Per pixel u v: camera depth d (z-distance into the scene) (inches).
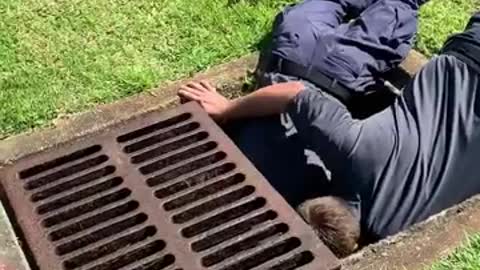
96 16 160.1
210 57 151.3
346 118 121.1
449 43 132.3
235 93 147.3
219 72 148.3
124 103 143.3
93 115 141.4
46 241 115.4
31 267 114.7
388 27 141.5
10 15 160.2
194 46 153.6
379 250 110.6
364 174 118.9
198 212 118.3
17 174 125.8
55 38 155.8
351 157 118.6
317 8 145.1
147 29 157.4
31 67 149.9
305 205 118.9
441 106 124.0
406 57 146.2
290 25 141.3
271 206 117.0
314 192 130.0
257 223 115.3
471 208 115.1
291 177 130.6
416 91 125.7
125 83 146.5
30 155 130.9
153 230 115.6
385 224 118.3
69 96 144.7
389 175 118.8
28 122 140.6
